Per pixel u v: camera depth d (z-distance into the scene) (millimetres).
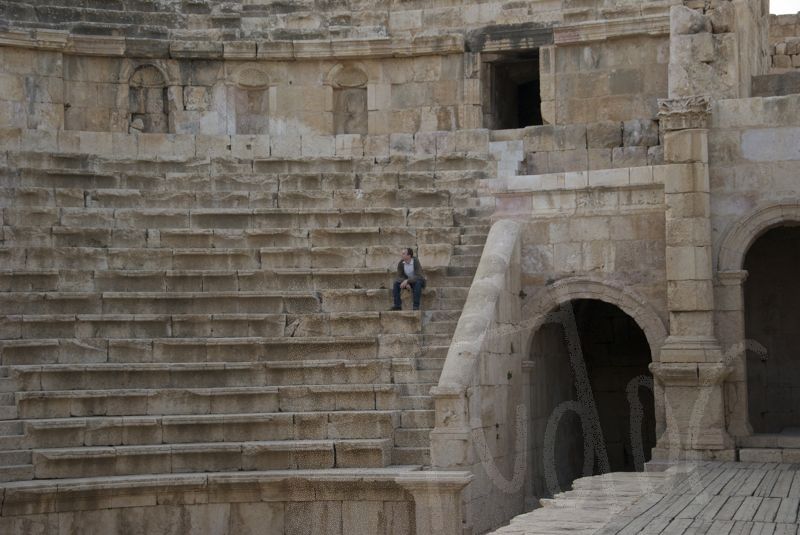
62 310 25297
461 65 33469
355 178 29953
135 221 28109
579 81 32594
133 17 33594
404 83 33844
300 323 25266
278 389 23703
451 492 20844
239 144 31828
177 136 31562
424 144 31781
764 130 25703
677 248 25484
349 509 21953
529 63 34844
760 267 29641
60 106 32500
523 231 26953
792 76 28703
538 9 33031
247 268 27125
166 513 22031
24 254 26391
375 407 23531
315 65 34125
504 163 30844
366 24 34031
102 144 31156
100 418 22875
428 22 33781
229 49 33625
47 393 22984
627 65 32312
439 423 21750
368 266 27203
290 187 29969
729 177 25844
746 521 16766
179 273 26312
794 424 29203
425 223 28188
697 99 25547
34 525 21219
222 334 25203
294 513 22156
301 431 23156
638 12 31984
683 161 25594
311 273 26516
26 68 32281
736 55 26594
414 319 25094
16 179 28938
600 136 30812
